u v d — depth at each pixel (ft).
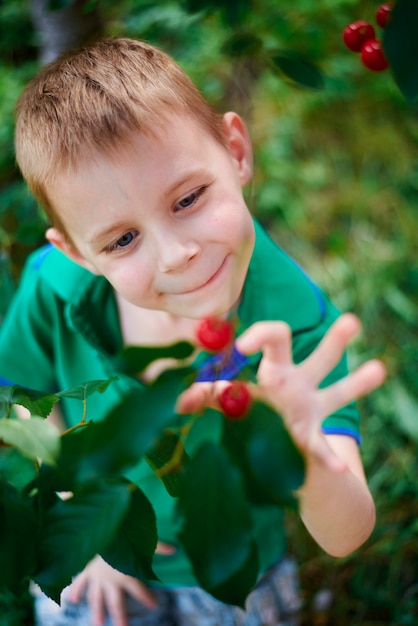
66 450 1.87
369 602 7.11
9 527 2.21
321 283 9.32
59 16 5.75
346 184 10.28
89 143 3.28
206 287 3.45
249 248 3.57
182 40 8.38
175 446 2.27
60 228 3.87
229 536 1.68
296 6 8.48
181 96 3.57
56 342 5.08
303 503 3.20
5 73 8.29
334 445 4.17
